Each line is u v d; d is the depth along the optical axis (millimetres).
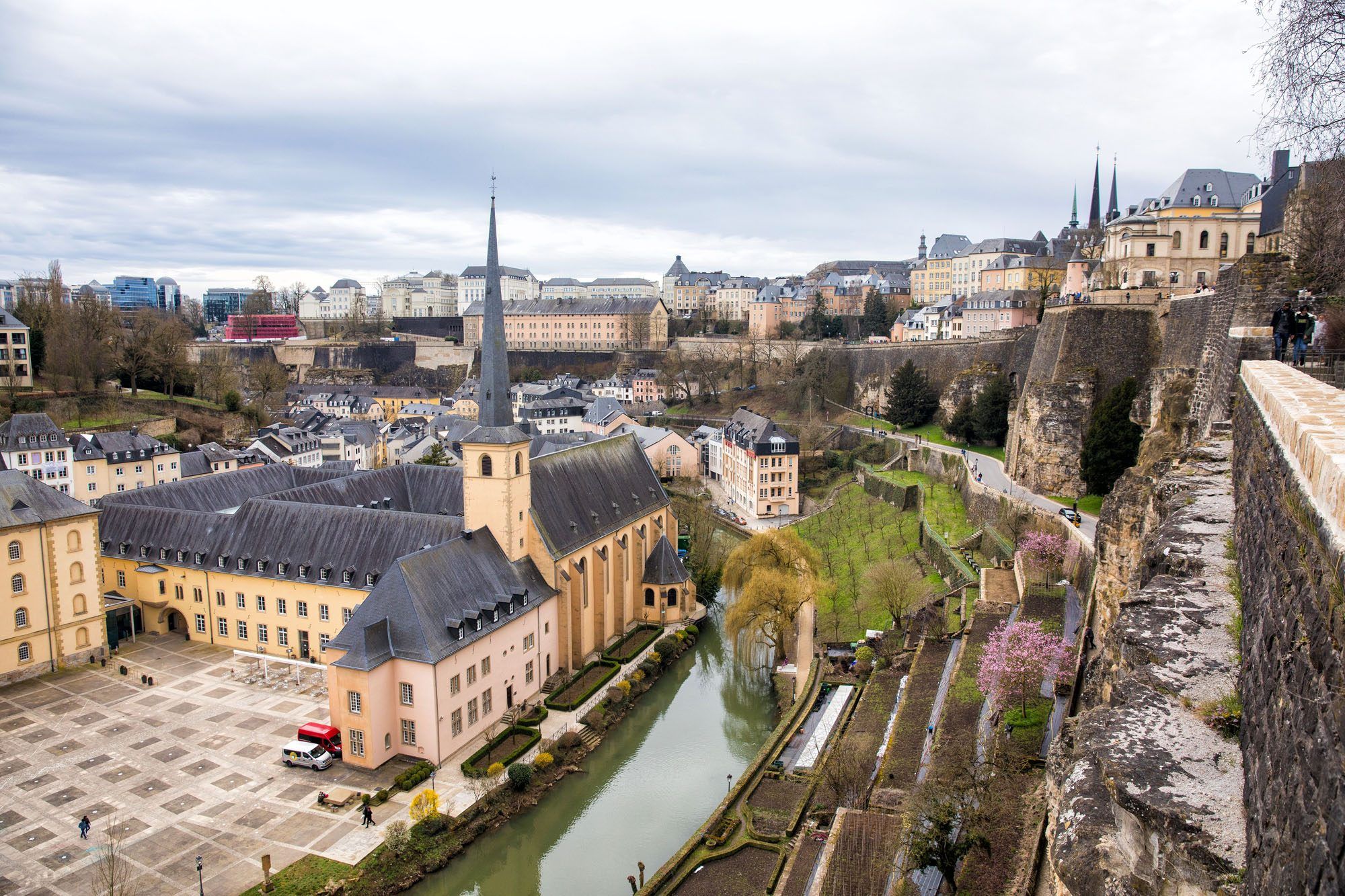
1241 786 20312
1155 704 23953
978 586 91875
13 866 58094
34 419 137125
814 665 89312
